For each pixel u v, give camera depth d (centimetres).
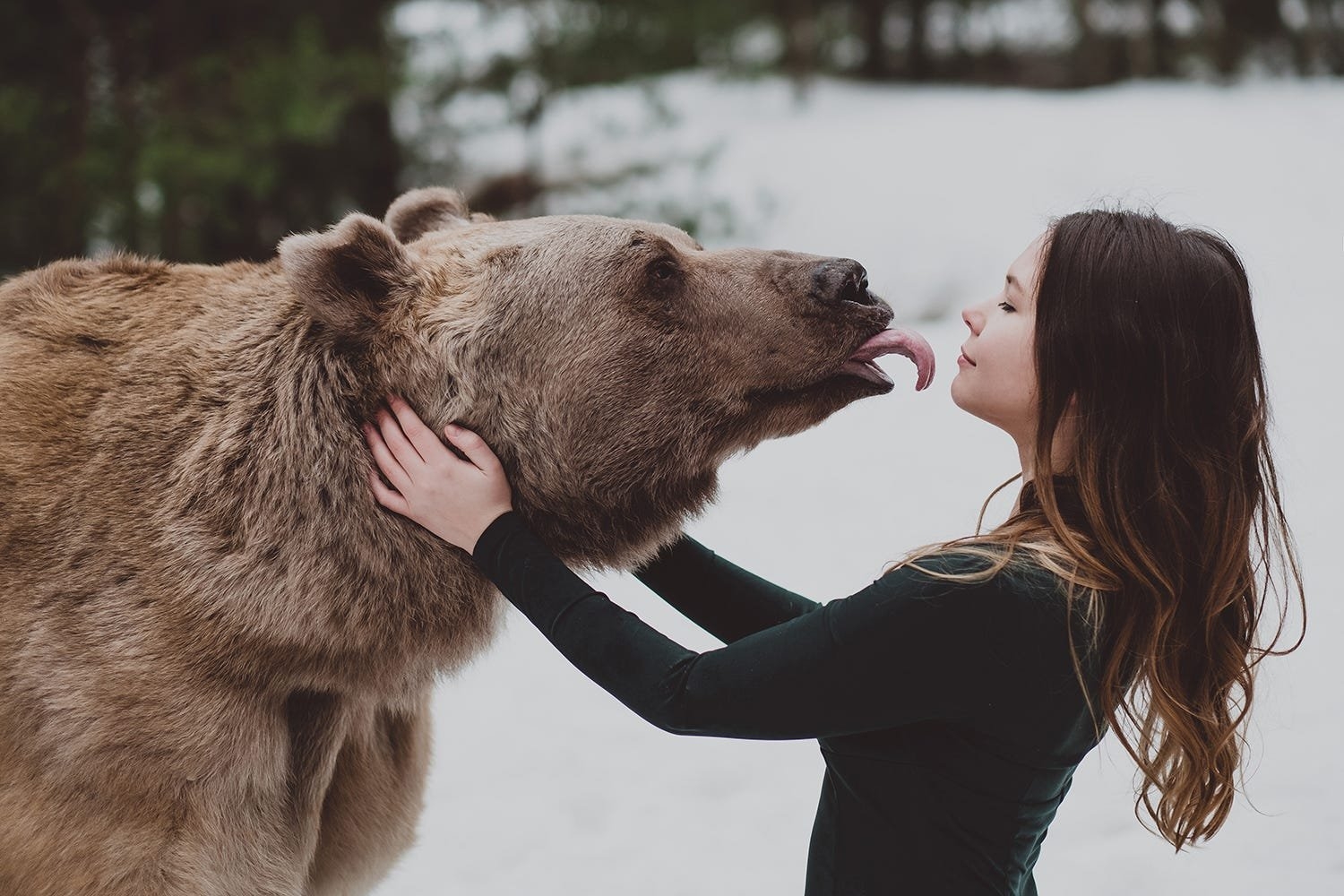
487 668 564
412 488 244
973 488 754
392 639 256
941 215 1562
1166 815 226
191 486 250
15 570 246
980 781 209
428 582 255
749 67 1891
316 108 1030
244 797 250
